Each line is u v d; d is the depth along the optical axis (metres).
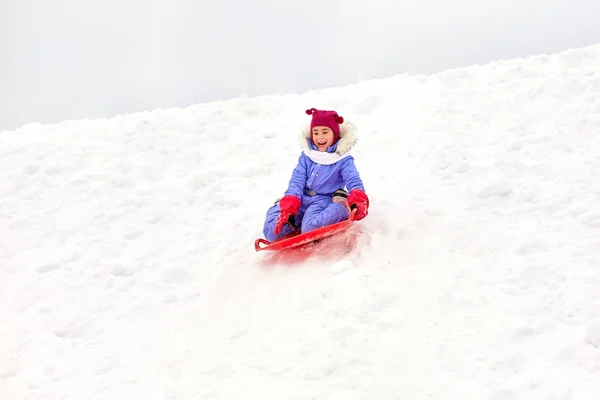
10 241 6.85
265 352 4.96
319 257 5.86
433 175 6.81
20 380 5.01
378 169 7.16
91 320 5.62
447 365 4.57
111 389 4.82
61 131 9.02
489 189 6.36
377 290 5.31
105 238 6.75
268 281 5.74
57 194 7.54
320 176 6.08
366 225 6.14
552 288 5.07
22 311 5.82
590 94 7.53
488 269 5.41
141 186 7.58
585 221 5.73
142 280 6.07
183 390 4.72
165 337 5.33
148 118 9.00
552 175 6.46
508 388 4.29
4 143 8.77
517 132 7.24
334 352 4.81
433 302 5.14
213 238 6.57
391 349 4.77
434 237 5.87
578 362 4.41
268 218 6.06
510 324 4.82
